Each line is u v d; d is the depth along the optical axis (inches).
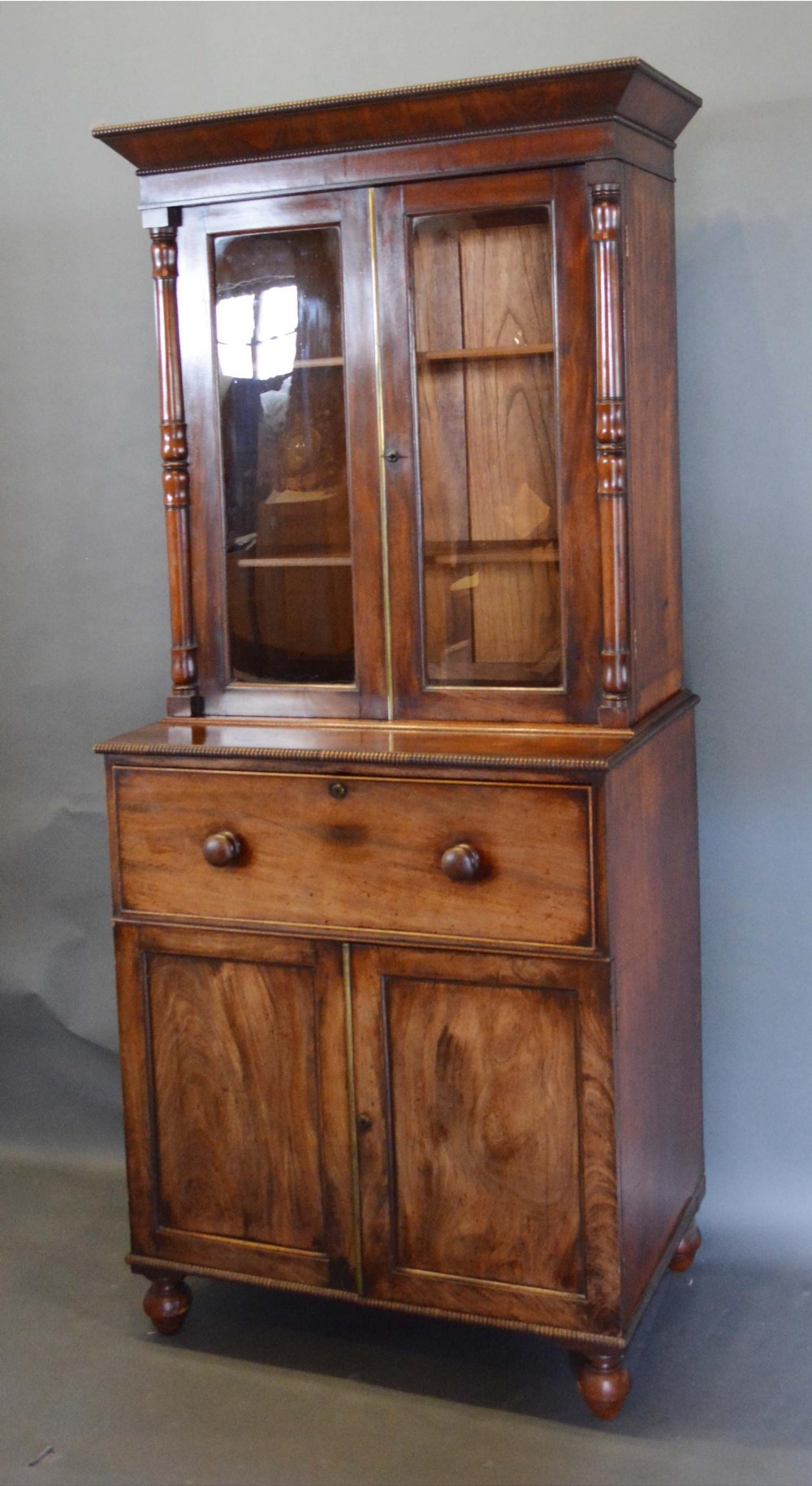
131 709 113.6
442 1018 81.9
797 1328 91.7
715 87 92.2
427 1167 83.9
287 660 90.4
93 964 116.5
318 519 88.0
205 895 86.4
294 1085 86.4
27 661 115.0
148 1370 90.0
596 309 78.5
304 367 86.8
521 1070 80.7
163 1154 90.7
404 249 83.0
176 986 88.3
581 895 77.2
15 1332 94.2
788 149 91.4
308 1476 79.8
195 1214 90.5
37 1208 110.1
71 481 111.9
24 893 117.3
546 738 81.5
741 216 92.6
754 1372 87.5
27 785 116.3
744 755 98.0
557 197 79.4
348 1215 86.1
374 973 82.7
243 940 85.7
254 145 84.2
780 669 96.4
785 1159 101.2
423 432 84.9
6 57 108.2
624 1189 80.7
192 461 90.1
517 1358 90.4
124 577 112.0
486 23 97.0
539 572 83.5
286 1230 88.3
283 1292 94.7
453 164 80.8
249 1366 90.4
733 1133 102.0
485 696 85.5
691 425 95.6
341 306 85.2
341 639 88.7
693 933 95.6
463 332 83.2
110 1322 95.4
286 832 83.4
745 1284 96.7
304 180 84.3
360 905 82.5
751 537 95.7
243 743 84.7
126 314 108.5
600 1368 82.4
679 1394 85.8
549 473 82.7
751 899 99.2
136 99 106.2
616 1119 78.9
